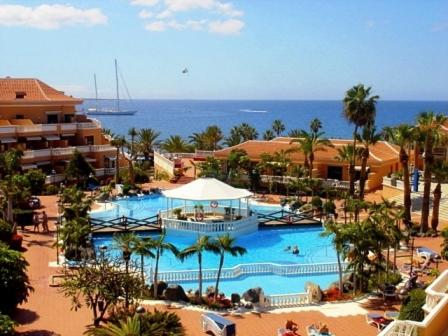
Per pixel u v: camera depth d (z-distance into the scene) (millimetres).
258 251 41875
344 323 25516
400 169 69562
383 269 30938
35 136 70375
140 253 28000
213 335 23406
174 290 28172
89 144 77188
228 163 66688
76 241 33812
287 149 70938
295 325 24141
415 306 20984
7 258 22453
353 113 55375
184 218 47875
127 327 18078
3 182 42594
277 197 61938
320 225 49719
